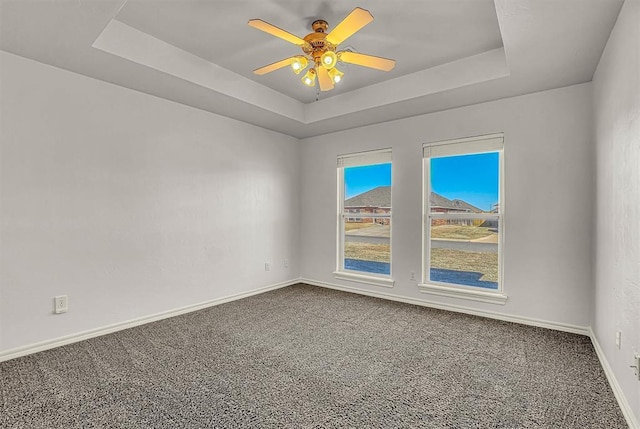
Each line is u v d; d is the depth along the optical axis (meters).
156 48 2.77
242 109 3.79
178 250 3.57
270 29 2.10
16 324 2.50
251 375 2.25
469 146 3.62
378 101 3.67
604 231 2.40
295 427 1.71
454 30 2.63
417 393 2.03
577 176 3.03
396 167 4.16
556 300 3.14
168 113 3.49
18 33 2.21
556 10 1.92
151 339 2.87
